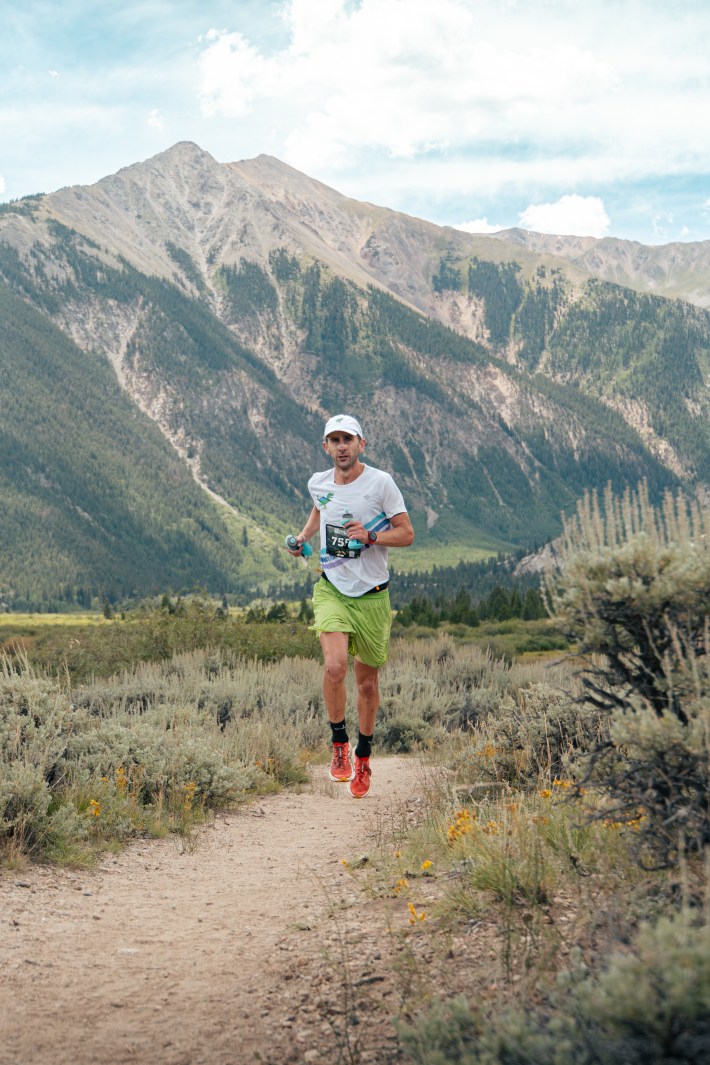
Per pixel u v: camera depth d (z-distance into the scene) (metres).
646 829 3.21
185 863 6.04
